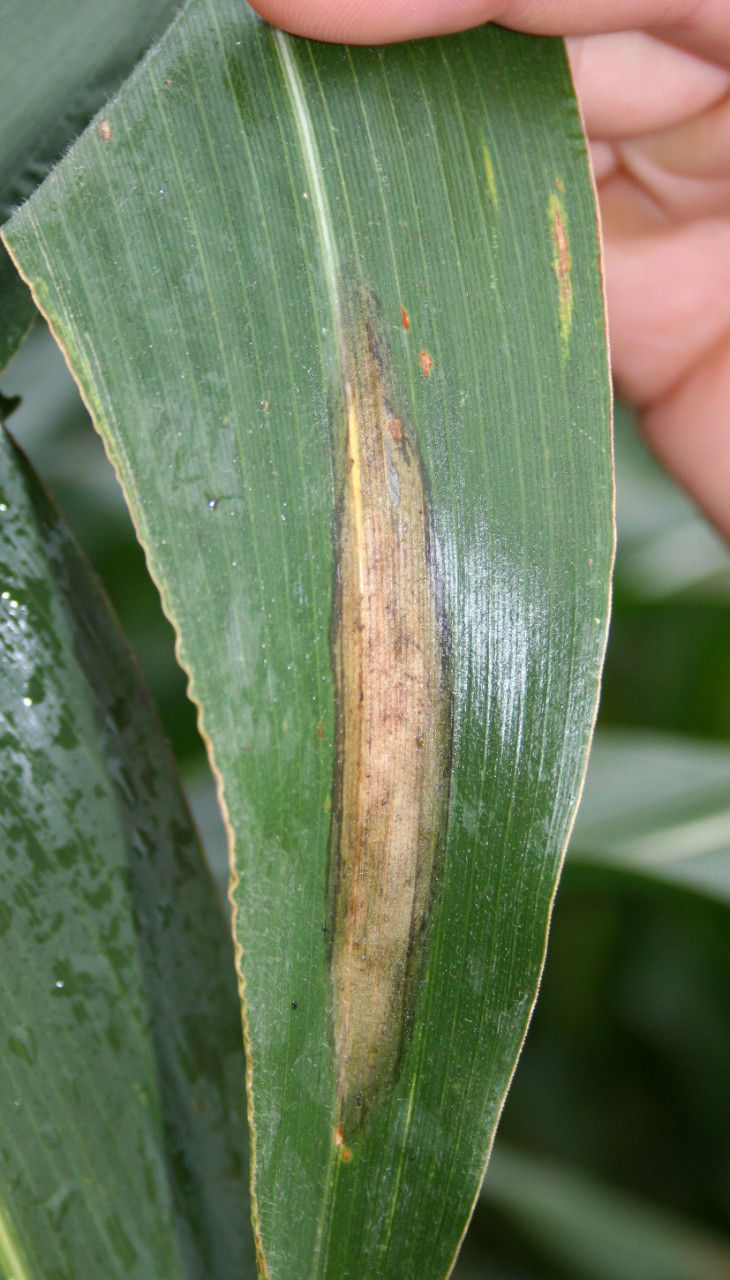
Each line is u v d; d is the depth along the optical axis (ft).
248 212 0.97
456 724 0.97
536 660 0.98
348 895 0.95
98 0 1.05
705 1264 1.74
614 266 1.44
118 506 1.82
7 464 1.02
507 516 0.98
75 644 1.02
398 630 0.96
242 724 0.92
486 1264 1.78
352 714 0.95
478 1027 0.96
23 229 0.94
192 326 0.95
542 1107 2.26
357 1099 0.95
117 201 0.95
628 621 2.22
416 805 0.96
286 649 0.94
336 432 0.97
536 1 1.02
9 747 1.01
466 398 0.99
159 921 1.02
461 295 0.99
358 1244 0.94
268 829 0.93
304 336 0.97
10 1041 0.99
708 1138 2.21
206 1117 1.02
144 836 1.02
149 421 0.93
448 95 1.02
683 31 1.22
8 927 1.00
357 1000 0.95
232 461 0.94
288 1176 0.93
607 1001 2.32
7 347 1.01
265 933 0.92
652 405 1.53
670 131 1.34
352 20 0.99
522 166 1.02
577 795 0.97
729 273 1.44
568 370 1.00
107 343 0.94
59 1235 0.98
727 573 1.88
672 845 1.40
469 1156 0.95
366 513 0.97
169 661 1.83
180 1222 1.00
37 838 1.00
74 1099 1.00
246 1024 0.92
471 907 0.96
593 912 2.32
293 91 0.99
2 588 1.01
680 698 2.21
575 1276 1.74
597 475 0.99
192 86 0.98
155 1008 1.02
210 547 0.93
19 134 1.02
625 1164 2.19
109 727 1.02
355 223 0.99
